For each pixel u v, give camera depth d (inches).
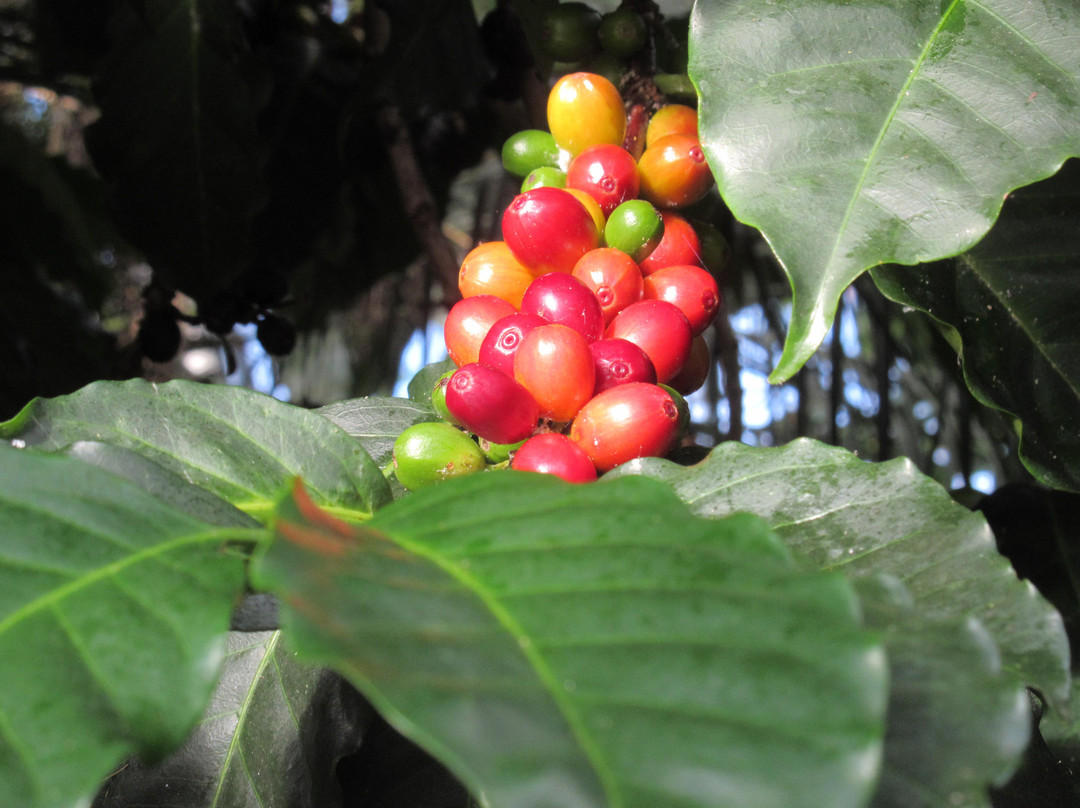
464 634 3.0
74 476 3.9
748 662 2.9
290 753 6.2
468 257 7.0
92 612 3.4
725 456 5.6
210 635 3.4
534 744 2.5
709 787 2.5
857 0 5.9
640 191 7.2
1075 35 5.6
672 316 6.2
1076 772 6.0
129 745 3.0
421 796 6.1
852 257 5.2
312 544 3.3
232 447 5.8
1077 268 6.9
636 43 8.1
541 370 5.7
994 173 5.3
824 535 5.2
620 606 3.1
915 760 3.4
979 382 6.7
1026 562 7.2
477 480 4.1
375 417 7.3
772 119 5.6
